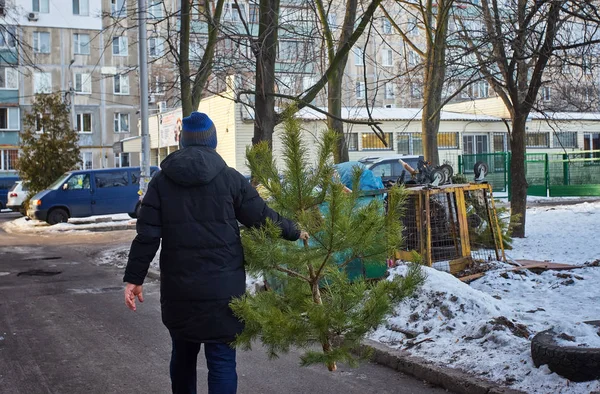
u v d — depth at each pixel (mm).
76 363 6641
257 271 4312
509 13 13055
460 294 7355
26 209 29234
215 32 12758
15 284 12062
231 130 32531
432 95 16547
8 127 51406
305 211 4422
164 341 7531
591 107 13992
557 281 9250
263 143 4656
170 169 4066
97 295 10812
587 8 10664
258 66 11328
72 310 9500
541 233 15484
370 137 35406
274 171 4578
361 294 4180
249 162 4652
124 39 52031
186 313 3971
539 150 40156
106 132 53281
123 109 53719
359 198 4742
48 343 7512
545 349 5121
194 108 13180
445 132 37656
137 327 8289
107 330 8141
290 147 4469
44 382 6020
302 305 4352
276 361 6594
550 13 11148
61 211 25266
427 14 15648
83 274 13414
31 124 30234
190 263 3984
